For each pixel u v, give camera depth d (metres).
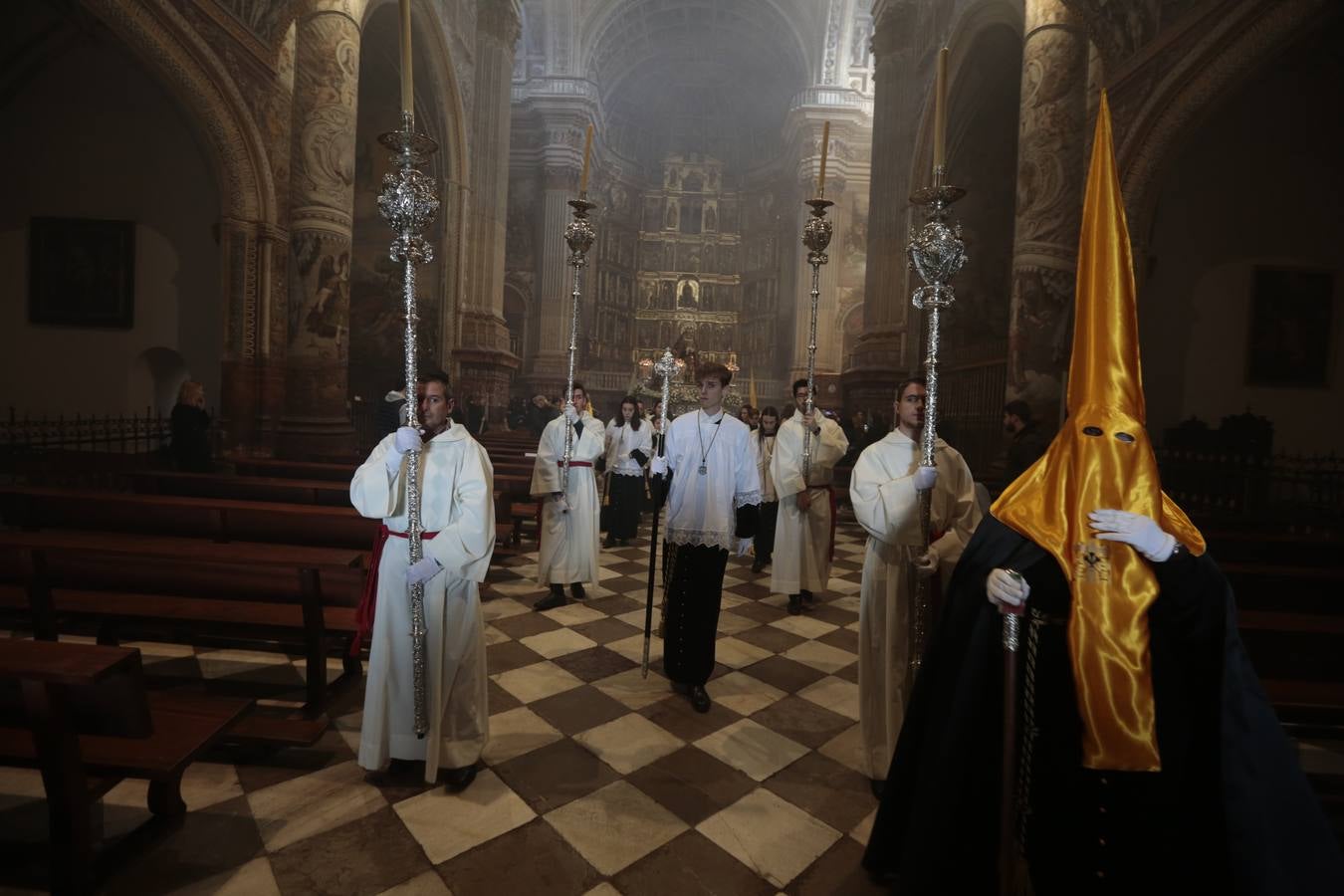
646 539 8.55
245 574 3.13
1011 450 5.36
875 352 14.62
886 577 2.91
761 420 7.05
